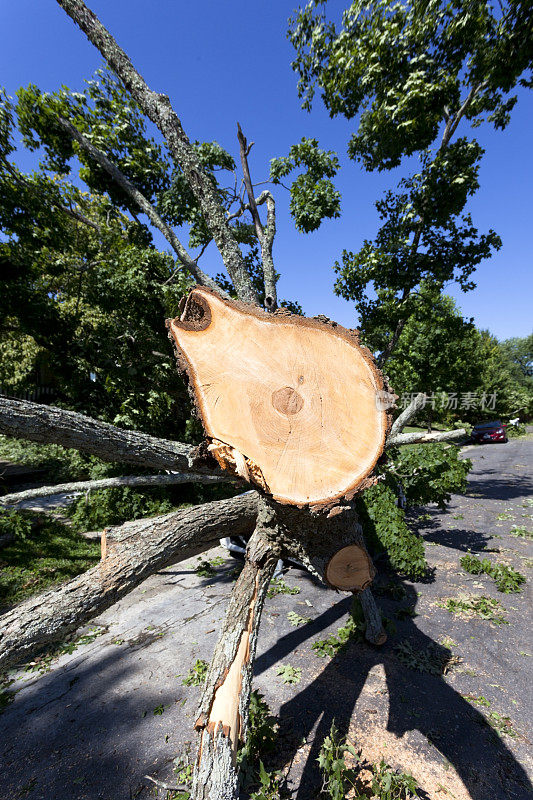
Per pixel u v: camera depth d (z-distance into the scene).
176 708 3.02
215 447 1.82
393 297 8.63
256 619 2.16
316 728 2.82
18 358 13.35
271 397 1.98
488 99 7.43
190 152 4.75
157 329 8.25
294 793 2.35
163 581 5.41
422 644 3.83
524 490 10.46
